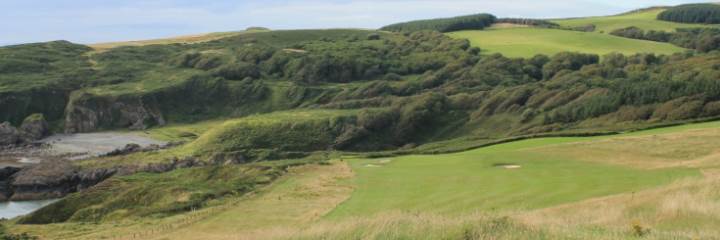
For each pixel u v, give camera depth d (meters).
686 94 96.38
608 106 105.94
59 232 43.34
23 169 95.62
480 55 193.38
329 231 19.66
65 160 105.75
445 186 46.06
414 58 198.12
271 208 44.00
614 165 50.19
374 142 119.56
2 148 123.56
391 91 159.38
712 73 101.81
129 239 37.72
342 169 63.41
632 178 40.53
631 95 104.94
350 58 190.75
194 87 171.00
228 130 114.94
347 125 120.69
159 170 96.81
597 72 150.62
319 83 179.88
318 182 55.34
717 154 48.62
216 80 174.12
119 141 136.62
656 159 51.53
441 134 124.31
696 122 79.06
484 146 78.06
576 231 16.77
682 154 52.41
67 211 58.38
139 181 66.12
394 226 18.58
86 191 62.72
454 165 58.88
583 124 103.00
